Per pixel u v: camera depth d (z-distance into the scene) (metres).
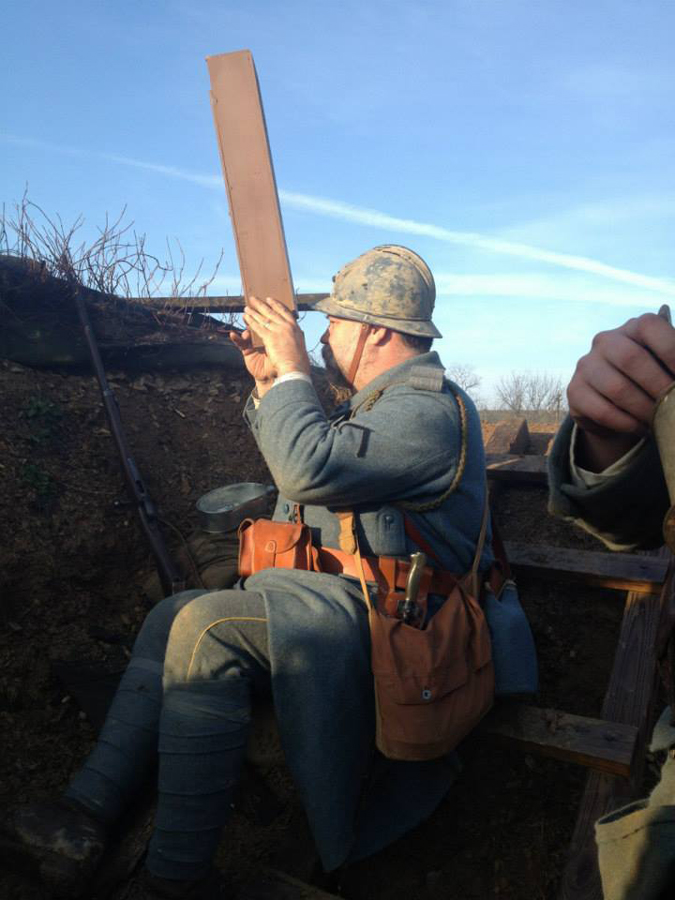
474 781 2.10
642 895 0.78
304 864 1.74
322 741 1.60
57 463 3.05
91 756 1.73
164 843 1.53
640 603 2.44
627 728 1.90
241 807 1.96
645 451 0.78
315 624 1.65
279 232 1.92
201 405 3.77
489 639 1.80
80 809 1.64
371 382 1.96
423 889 1.81
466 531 1.88
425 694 1.61
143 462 3.30
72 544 2.76
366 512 1.80
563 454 0.86
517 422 3.64
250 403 2.16
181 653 1.63
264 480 3.48
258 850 1.86
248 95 1.92
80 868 1.54
